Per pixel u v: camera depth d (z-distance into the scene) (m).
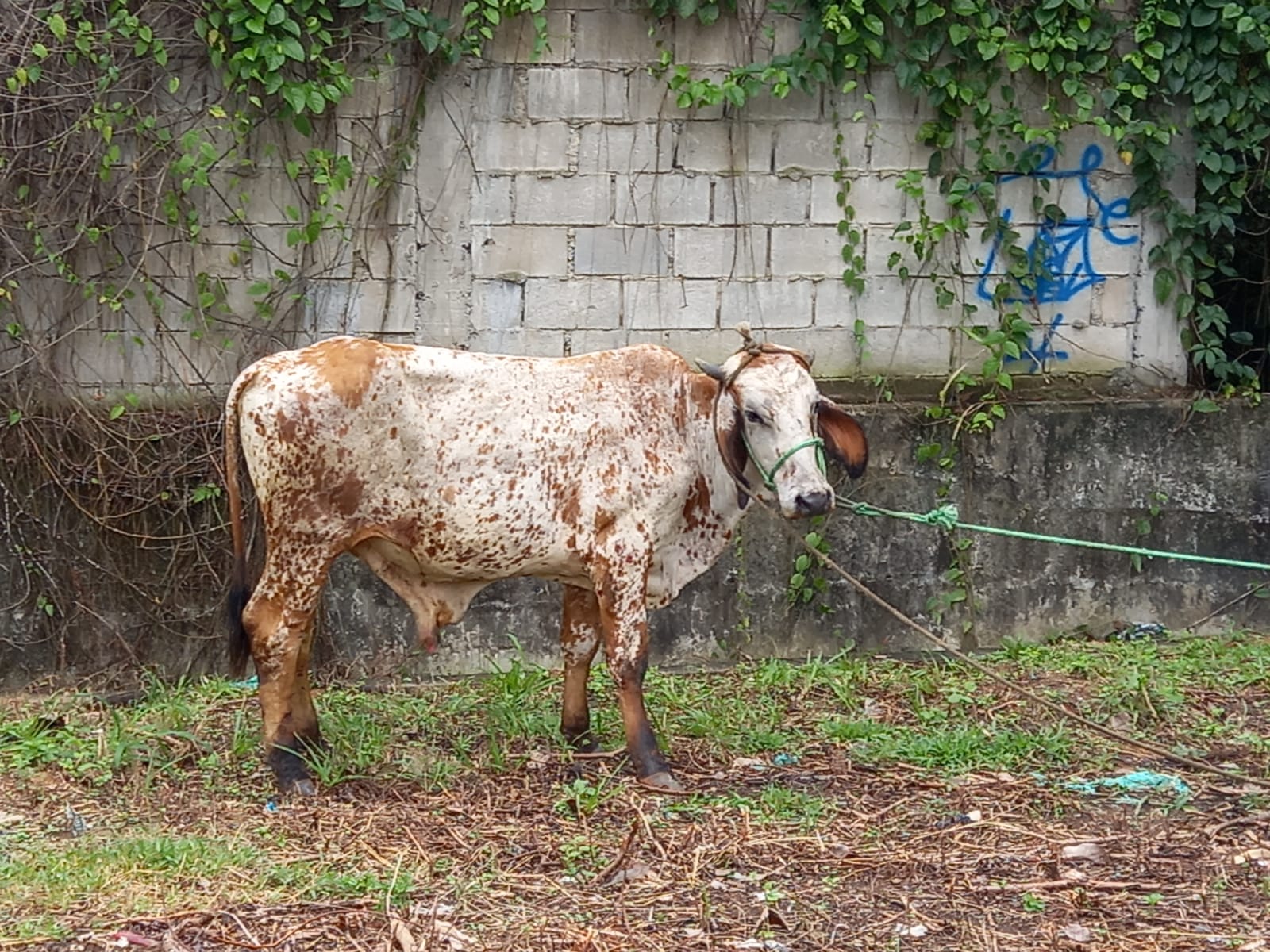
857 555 7.21
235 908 4.19
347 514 5.05
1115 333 7.49
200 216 6.87
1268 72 7.20
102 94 6.61
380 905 4.20
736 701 6.46
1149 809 5.14
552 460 5.18
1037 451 7.29
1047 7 7.08
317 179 6.77
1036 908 4.27
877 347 7.34
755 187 7.21
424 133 7.01
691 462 5.36
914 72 7.10
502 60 7.02
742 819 4.98
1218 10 7.13
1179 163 7.36
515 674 6.57
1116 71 7.22
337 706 6.31
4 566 6.70
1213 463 7.38
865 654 7.22
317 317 7.00
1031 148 7.26
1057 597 7.36
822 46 7.06
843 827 4.95
